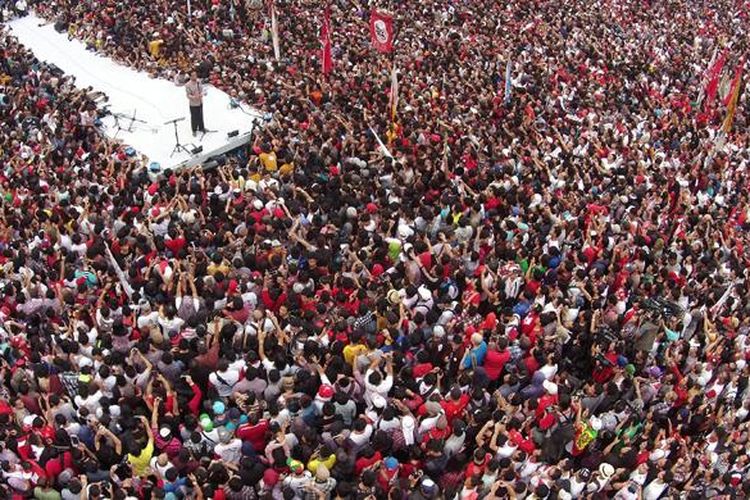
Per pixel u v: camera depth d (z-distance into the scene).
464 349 14.62
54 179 20.50
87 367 13.06
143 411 13.20
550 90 30.08
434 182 20.77
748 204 23.91
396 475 12.02
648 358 15.59
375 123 24.61
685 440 13.98
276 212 19.03
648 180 23.61
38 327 15.29
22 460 11.80
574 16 40.75
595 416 14.23
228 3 34.28
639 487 12.40
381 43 27.02
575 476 12.27
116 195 19.64
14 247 17.16
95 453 12.34
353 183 20.81
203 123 25.97
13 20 34.72
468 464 12.59
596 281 17.23
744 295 18.27
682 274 18.50
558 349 15.15
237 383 13.24
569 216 19.95
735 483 13.13
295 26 32.91
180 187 20.19
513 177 21.66
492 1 40.12
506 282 16.70
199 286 15.58
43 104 25.61
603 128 27.00
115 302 15.27
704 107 31.72
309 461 12.18
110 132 26.17
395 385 13.72
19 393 13.25
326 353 14.10
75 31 33.09
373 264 17.34
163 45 30.56
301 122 24.61
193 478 11.52
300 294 15.62
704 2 47.88
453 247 18.19
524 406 13.49
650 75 34.78
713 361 15.84
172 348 14.05
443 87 28.47
